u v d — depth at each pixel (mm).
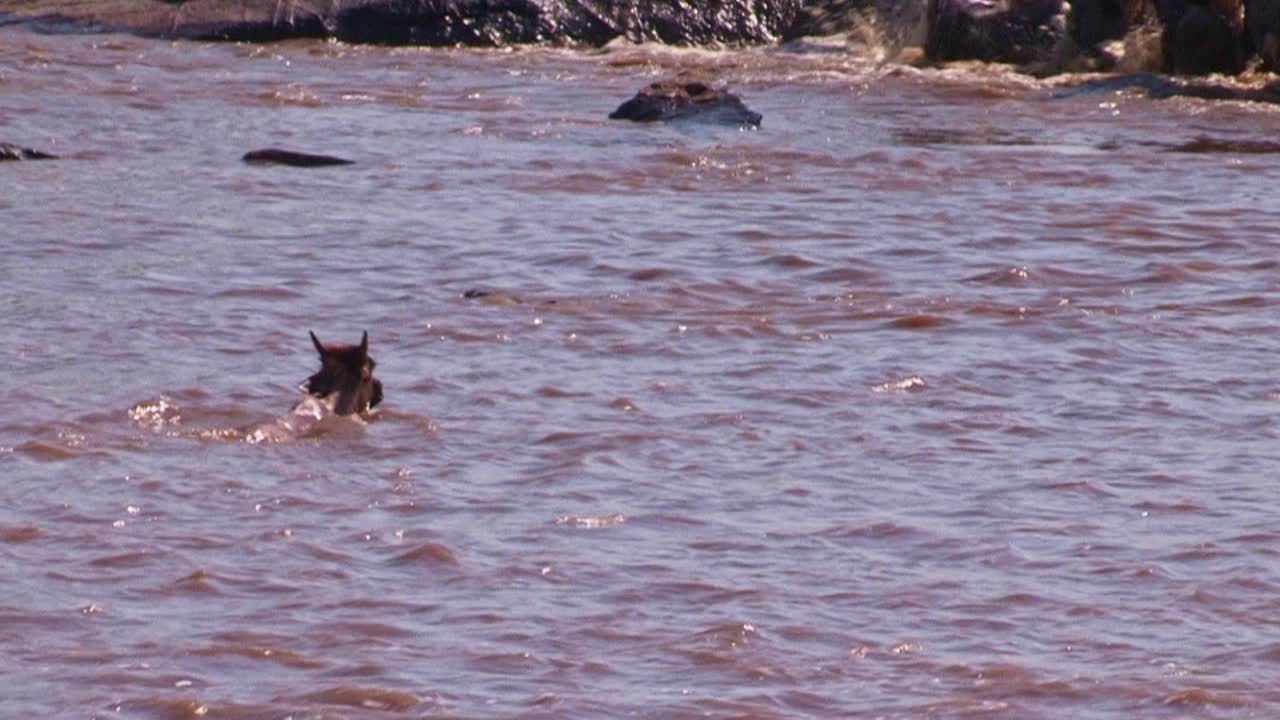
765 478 33844
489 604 27422
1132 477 34156
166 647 25672
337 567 28828
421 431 36281
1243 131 87625
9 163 70438
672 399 39281
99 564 28703
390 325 45469
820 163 75125
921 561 29578
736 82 106938
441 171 70938
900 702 24266
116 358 41188
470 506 31922
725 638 26250
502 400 38812
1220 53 106125
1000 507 32250
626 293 49844
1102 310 48312
